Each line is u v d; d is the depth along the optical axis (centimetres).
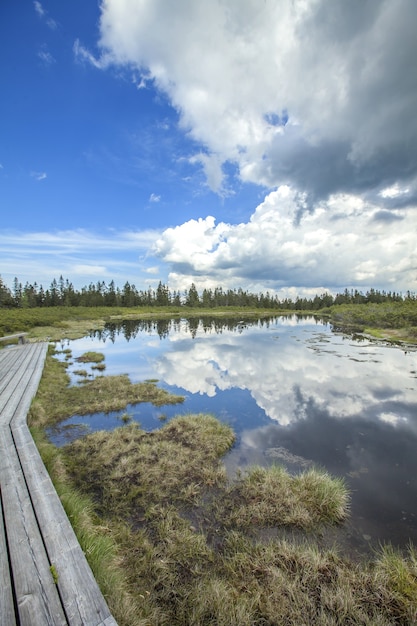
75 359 1764
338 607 313
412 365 1619
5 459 449
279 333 3238
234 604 321
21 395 794
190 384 1278
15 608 220
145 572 365
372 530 447
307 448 721
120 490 536
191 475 584
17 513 321
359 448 722
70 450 689
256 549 398
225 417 914
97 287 8762
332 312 5900
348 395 1130
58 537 287
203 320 5341
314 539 427
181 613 313
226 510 486
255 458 671
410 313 3241
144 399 1051
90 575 247
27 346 1689
